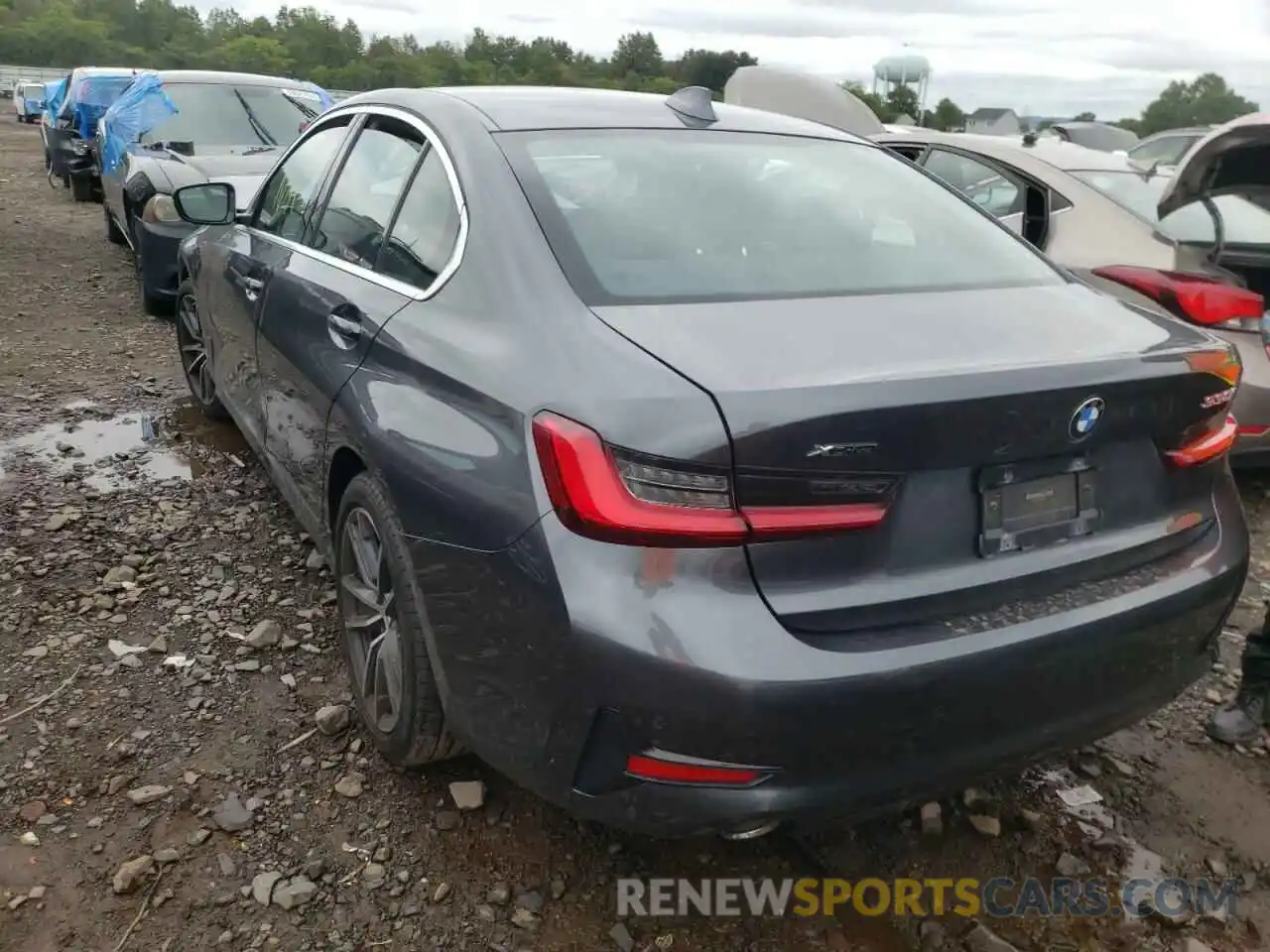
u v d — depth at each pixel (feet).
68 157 43.19
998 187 18.56
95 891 7.70
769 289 7.73
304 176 12.16
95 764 9.00
